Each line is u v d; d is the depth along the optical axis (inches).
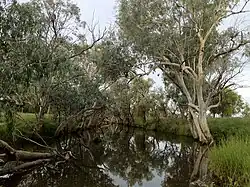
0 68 617.9
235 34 1325.0
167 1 1256.2
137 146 1349.7
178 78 1413.6
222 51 1362.0
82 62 1366.9
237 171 548.7
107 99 1424.7
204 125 1322.6
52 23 902.4
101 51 1360.7
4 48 639.1
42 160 764.0
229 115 2311.8
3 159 701.9
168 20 1273.4
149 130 2226.9
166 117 2237.9
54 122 1406.3
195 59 1459.2
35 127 1042.7
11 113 783.1
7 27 627.8
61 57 846.5
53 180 634.8
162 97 2269.9
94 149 1163.3
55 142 1234.6
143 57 1332.4
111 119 2864.2
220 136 1330.0
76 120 1583.4
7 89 661.9
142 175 740.0
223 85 1353.3
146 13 1251.8
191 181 635.5
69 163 828.0
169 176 719.1
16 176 650.2
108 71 1362.0
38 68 721.0
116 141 1510.8
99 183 636.1
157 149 1264.8
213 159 658.8
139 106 2502.5
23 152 736.3
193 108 1363.2
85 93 1225.4
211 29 1306.6
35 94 1049.5
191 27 1337.4
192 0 1264.8
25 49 663.1
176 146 1354.6
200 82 1321.4
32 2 741.9
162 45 1266.0
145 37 1244.5
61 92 1149.7
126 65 1334.9
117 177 708.0
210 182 600.1
